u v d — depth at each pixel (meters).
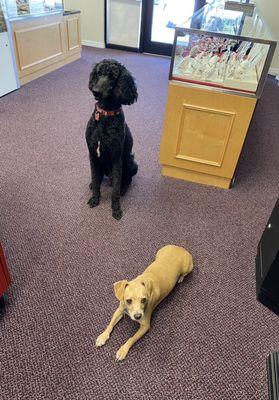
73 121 2.98
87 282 1.48
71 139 2.67
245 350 1.26
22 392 1.08
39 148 2.51
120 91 1.56
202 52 1.99
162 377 1.15
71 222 1.82
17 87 3.56
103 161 1.81
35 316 1.32
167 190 2.17
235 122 1.90
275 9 4.34
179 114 1.97
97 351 1.21
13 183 2.10
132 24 5.08
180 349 1.24
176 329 1.31
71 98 3.47
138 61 4.92
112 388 1.11
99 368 1.16
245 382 1.16
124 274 1.53
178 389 1.12
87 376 1.14
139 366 1.18
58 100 3.40
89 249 1.66
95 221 1.84
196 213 1.98
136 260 1.62
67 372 1.14
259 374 1.18
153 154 2.58
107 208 1.95
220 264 1.63
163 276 1.31
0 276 1.21
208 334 1.30
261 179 2.37
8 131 2.72
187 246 1.73
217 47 1.97
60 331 1.27
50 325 1.29
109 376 1.14
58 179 2.17
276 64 4.85
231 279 1.55
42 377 1.13
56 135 2.71
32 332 1.26
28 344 1.22
